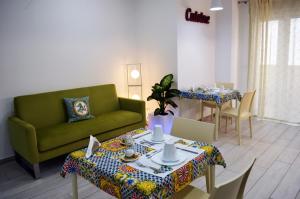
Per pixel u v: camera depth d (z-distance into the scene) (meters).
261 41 4.67
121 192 1.39
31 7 3.33
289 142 3.70
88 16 3.96
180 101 4.42
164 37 4.33
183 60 4.36
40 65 3.50
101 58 4.23
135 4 4.65
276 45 4.59
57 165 3.15
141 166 1.53
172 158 1.56
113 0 4.29
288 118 4.68
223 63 5.05
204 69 4.91
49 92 3.48
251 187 2.52
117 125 3.51
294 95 4.56
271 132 4.15
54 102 3.46
